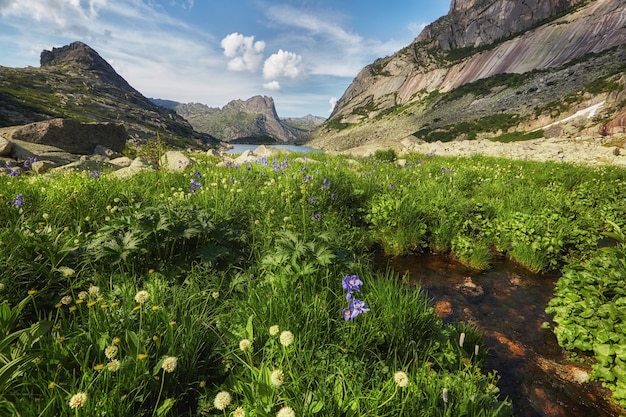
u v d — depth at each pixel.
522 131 119.81
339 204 8.18
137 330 2.72
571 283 4.54
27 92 179.25
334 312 3.40
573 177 12.87
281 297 3.35
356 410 2.22
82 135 21.33
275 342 2.84
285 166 9.58
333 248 4.51
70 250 3.61
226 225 5.11
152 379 2.29
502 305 5.02
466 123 158.88
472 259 6.44
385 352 3.17
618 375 3.29
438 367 3.19
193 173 8.67
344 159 16.91
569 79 150.38
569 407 3.17
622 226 7.96
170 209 4.74
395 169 14.08
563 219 7.36
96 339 2.55
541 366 3.71
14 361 2.01
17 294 3.19
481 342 3.92
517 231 6.85
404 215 7.39
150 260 4.21
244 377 2.60
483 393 2.80
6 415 1.90
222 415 2.30
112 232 4.17
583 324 3.95
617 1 191.88
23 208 5.14
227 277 4.30
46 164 12.56
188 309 3.38
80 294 2.85
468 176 12.38
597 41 181.75
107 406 2.06
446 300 5.15
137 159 12.74
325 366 2.66
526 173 13.94
